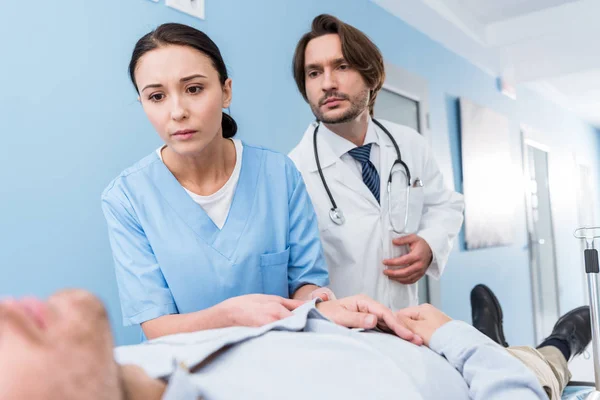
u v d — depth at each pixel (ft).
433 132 8.74
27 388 0.89
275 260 3.19
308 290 3.27
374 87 4.24
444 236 4.61
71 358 0.96
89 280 3.85
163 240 2.98
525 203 12.46
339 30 3.90
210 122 2.74
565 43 10.50
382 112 7.37
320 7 6.39
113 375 1.06
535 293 12.39
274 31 5.65
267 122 5.50
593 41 10.33
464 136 9.48
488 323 5.76
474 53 10.21
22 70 3.50
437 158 8.77
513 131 12.22
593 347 3.82
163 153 3.20
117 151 4.09
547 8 9.69
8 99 3.42
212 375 1.65
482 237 9.77
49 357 0.93
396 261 4.24
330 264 4.28
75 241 3.77
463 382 2.14
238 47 5.17
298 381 1.70
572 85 14.30
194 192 3.14
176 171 3.14
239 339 1.88
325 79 3.93
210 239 3.06
